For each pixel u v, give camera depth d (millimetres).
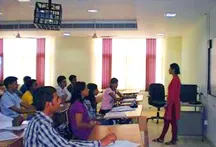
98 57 11227
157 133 7164
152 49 11070
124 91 10141
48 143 2018
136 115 4426
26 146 2061
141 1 5176
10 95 5090
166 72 10953
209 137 6148
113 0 6102
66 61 11023
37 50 11336
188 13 6297
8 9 7367
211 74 5996
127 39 11156
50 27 4641
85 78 10984
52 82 11195
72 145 2072
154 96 8812
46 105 2123
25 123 3375
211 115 6004
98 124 3893
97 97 6734
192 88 6887
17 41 11500
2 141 2645
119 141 2668
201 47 7094
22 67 11500
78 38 10961
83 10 7383
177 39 10852
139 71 11141
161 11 6070
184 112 6602
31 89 6305
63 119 4914
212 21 5949
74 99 3740
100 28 9016
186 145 6043
